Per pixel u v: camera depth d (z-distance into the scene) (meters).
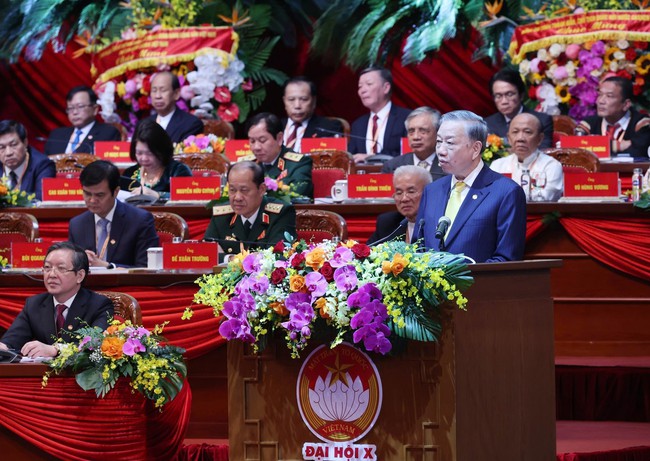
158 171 16.89
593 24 22.56
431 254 8.13
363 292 7.85
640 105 22.62
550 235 14.68
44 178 16.80
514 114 20.27
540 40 22.81
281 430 8.28
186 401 10.20
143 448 9.41
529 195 16.05
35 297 10.99
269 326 8.28
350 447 8.12
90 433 9.19
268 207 13.42
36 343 9.80
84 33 25.11
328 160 17.92
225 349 11.98
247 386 8.36
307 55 25.45
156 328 9.77
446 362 7.92
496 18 23.84
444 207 9.53
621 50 22.48
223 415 11.92
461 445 7.95
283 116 25.47
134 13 24.42
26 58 25.73
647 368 12.76
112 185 13.60
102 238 13.73
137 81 23.67
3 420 9.08
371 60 24.48
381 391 8.05
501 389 8.34
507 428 8.39
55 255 10.68
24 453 9.20
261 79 24.66
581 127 20.94
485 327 8.22
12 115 26.34
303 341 7.99
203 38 23.66
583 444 11.21
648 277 14.34
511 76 20.16
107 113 23.83
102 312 10.70
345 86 25.47
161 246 14.33
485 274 8.27
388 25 24.23
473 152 9.37
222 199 14.86
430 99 24.94
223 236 13.44
